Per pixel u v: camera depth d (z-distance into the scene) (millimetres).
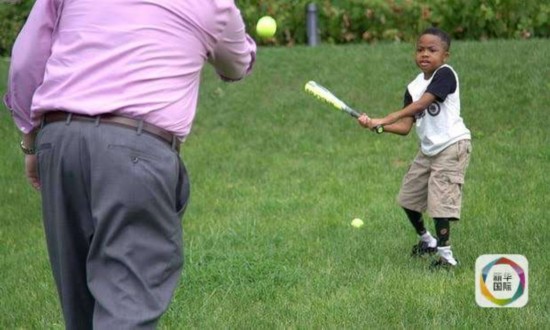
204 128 11883
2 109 12641
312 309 5496
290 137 11281
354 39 16062
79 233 3520
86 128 3348
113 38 3434
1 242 7867
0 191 9617
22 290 6277
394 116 6043
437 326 5078
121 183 3293
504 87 11922
